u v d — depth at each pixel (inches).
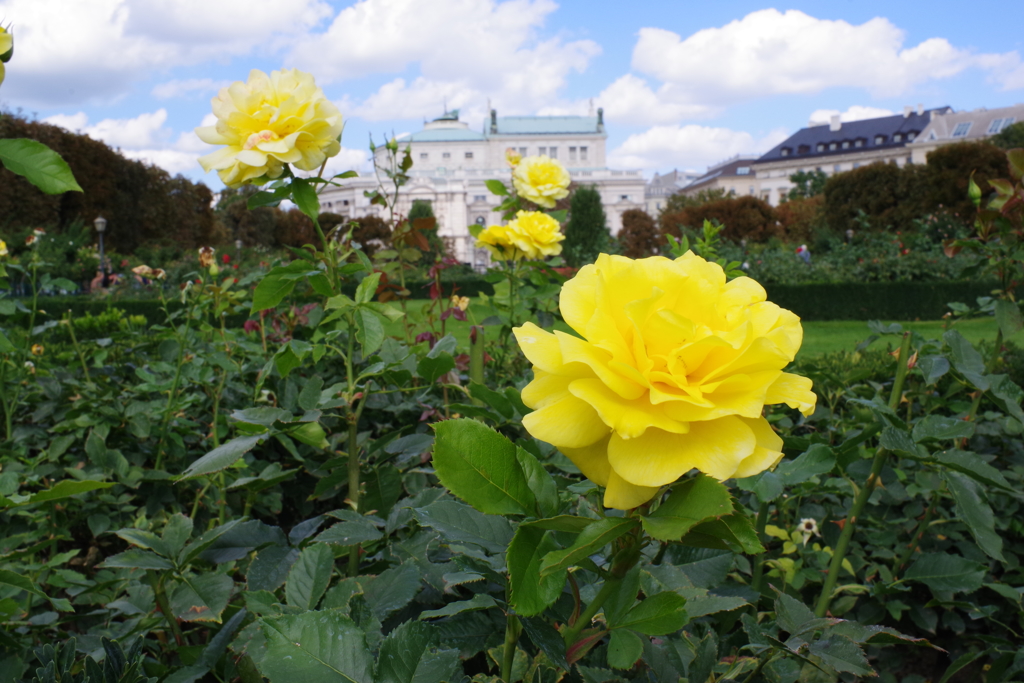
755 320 21.9
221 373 100.1
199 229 1337.4
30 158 28.5
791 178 2529.5
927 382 52.3
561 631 25.4
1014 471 68.6
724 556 40.1
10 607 36.8
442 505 27.2
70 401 91.4
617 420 18.6
